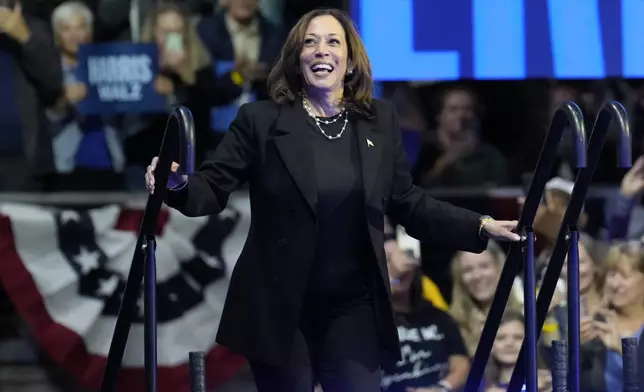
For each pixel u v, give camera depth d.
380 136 9.30
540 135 17.00
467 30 16.94
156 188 8.73
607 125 9.13
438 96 16.94
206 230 15.44
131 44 16.78
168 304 15.24
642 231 16.17
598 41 17.08
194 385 9.05
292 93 9.37
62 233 15.34
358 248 9.10
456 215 9.53
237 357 15.33
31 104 16.70
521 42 16.95
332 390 9.10
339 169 9.05
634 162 16.95
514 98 17.06
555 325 14.82
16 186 16.45
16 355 15.47
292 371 8.99
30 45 16.55
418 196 9.68
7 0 16.50
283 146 9.05
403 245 15.27
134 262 9.30
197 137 16.70
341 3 16.94
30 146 16.66
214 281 15.40
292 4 17.12
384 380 14.69
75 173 16.59
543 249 15.67
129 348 15.18
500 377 14.73
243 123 9.27
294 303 8.95
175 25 16.77
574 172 16.52
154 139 16.81
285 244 9.02
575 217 9.56
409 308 14.84
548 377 14.66
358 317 9.16
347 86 9.44
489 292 14.95
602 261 15.41
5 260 15.18
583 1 17.00
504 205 16.23
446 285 15.18
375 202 9.08
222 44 16.88
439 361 14.72
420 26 16.89
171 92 16.80
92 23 16.78
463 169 16.80
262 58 17.00
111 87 16.77
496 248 15.27
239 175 9.27
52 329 15.16
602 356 15.04
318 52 9.12
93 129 16.75
